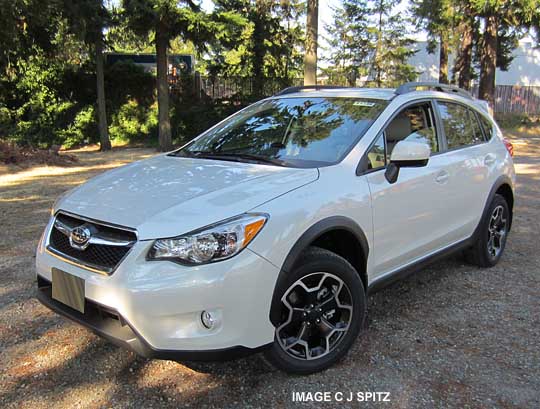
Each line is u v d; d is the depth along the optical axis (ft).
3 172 36.63
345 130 12.23
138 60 76.74
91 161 46.21
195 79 73.26
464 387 9.94
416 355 11.10
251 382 10.03
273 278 9.16
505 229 17.16
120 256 8.97
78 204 10.18
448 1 63.16
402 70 99.50
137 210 9.33
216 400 9.46
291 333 10.07
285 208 9.50
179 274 8.54
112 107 69.92
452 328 12.40
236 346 8.88
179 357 8.65
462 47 75.25
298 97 14.51
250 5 68.90
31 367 10.47
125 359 10.81
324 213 10.05
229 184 10.05
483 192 15.44
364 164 11.41
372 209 11.16
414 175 12.46
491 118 17.17
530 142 62.64
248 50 72.54
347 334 10.62
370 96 13.42
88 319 9.34
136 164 12.67
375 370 10.49
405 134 12.91
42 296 10.37
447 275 15.99
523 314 13.24
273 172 10.71
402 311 13.35
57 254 9.96
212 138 14.01
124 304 8.64
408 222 12.33
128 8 50.67
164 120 58.49
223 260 8.68
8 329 12.05
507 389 9.89
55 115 67.41
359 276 10.98
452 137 14.67
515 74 122.62
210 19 53.16
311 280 10.05
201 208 9.09
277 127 13.28
